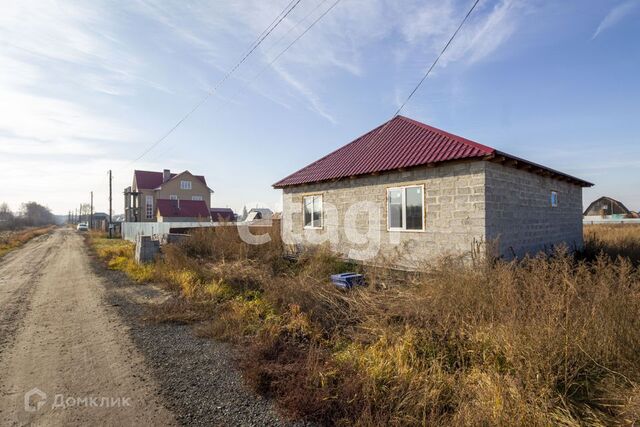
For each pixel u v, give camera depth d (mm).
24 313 6562
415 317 4766
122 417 3061
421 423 2887
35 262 14992
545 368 3299
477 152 7699
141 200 46156
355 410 3082
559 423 2803
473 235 7801
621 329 3613
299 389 3381
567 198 11844
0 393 3510
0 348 4750
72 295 8109
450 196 8297
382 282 7242
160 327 5625
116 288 8836
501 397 2904
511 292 4312
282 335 5039
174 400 3354
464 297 4598
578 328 3607
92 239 30641
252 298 7148
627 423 2734
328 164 12781
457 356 3969
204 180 51656
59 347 4762
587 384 3230
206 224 23062
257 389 3508
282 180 14312
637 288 4375
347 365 3842
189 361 4262
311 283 7027
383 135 12086
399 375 3520
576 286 4277
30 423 2973
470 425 2717
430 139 9781
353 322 5500
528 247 9172
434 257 8008
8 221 64562
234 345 4789
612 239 13359
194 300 7055
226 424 2961
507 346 3545
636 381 3219
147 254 12477
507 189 8406
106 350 4641
